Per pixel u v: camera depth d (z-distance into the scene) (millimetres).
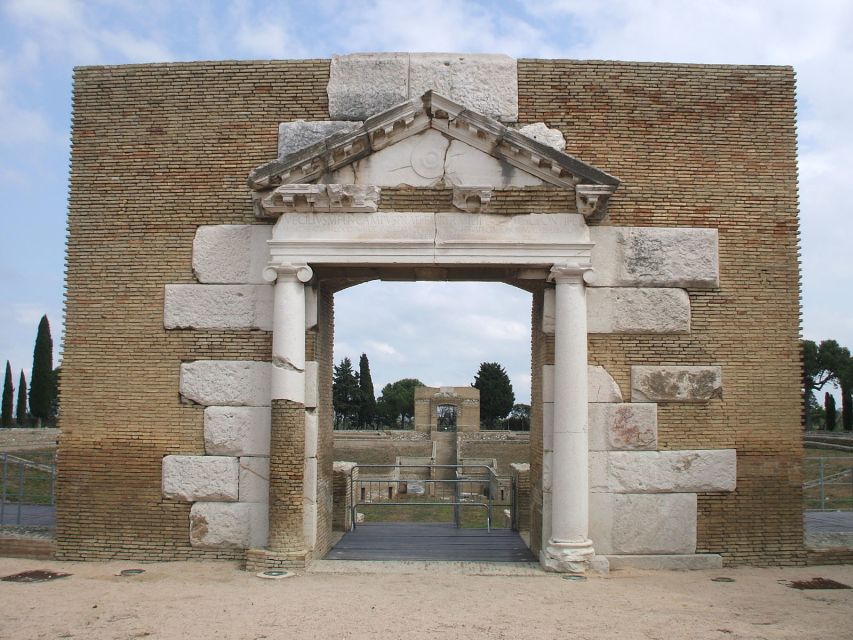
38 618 11328
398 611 11828
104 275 15875
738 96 16172
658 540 15195
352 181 15188
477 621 11328
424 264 15023
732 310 15688
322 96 16094
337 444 57375
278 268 14898
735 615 11789
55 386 70438
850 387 75000
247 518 15180
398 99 16062
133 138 16141
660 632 10875
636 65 16141
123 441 15531
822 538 16438
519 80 16078
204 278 15680
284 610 11812
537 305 16797
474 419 62812
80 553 15383
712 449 15438
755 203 15953
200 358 15531
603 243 15625
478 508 31094
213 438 15336
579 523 14711
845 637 10695
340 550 16547
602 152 15898
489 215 15141
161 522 15352
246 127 16031
